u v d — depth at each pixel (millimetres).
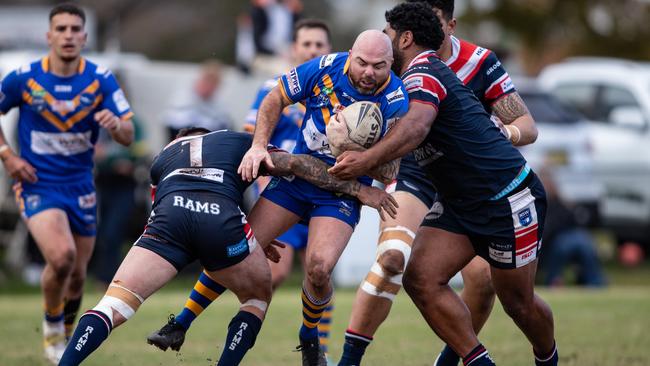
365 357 26219
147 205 51219
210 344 28422
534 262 20078
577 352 27297
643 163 57625
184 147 20109
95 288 47344
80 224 26859
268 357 26359
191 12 124500
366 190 20312
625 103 59625
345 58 20047
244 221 19500
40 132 26609
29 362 25594
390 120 19641
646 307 38094
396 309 37656
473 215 19875
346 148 19391
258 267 19594
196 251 19312
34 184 26469
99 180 46844
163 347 20344
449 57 22000
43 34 64500
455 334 19906
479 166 19688
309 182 20250
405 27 20375
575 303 39312
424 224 20594
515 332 31484
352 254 47719
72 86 26688
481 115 20000
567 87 62875
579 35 83250
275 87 20484
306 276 20500
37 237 25719
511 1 81062
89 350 18062
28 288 48125
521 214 19703
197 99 49375
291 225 20828
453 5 21828
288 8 51844
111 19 111562
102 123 26125
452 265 20078
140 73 55062
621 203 58281
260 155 19703
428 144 20094
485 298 22266
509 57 74312
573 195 55094
